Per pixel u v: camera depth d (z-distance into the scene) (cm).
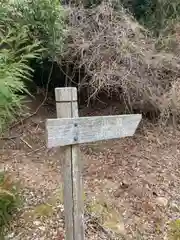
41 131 512
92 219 343
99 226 338
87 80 529
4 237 309
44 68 554
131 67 509
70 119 212
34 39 468
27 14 466
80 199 229
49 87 584
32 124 521
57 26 494
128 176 434
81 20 530
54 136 205
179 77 540
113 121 240
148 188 415
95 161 463
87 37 522
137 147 507
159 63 521
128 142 518
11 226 323
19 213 339
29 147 480
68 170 223
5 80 303
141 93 521
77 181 226
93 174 430
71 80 545
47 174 419
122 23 526
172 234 353
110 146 504
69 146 220
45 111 555
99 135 231
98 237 326
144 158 481
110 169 446
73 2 566
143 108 542
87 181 413
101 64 502
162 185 427
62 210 349
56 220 337
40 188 383
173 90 526
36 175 413
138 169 453
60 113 216
